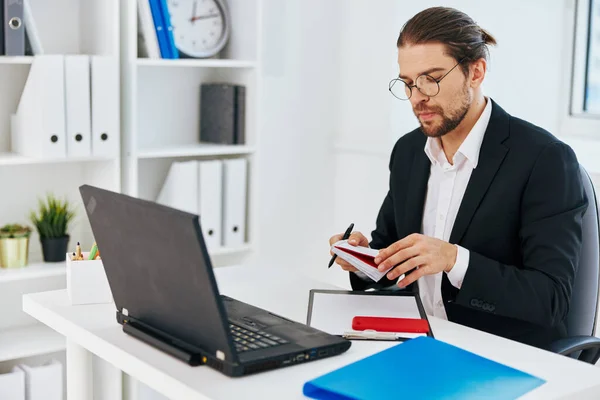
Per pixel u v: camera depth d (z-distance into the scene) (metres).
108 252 1.52
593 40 3.07
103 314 1.71
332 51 3.46
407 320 1.66
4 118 2.80
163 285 1.40
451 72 1.86
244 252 3.19
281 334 1.51
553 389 1.34
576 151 2.94
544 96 3.15
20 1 2.54
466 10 3.09
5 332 2.85
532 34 3.09
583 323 1.95
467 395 1.27
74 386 1.90
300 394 1.30
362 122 3.42
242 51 3.11
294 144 3.41
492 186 1.94
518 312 1.78
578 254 1.87
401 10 3.21
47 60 2.59
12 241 2.68
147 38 2.84
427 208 2.11
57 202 2.91
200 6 3.04
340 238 2.00
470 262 1.78
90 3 2.82
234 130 3.12
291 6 3.30
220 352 1.36
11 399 2.64
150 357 1.45
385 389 1.27
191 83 3.20
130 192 2.84
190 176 2.98
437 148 2.07
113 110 2.74
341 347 1.48
